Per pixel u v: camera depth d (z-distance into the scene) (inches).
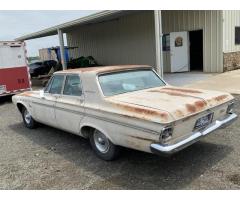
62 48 741.3
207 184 151.8
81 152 212.5
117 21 829.2
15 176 181.0
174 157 187.9
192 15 637.3
